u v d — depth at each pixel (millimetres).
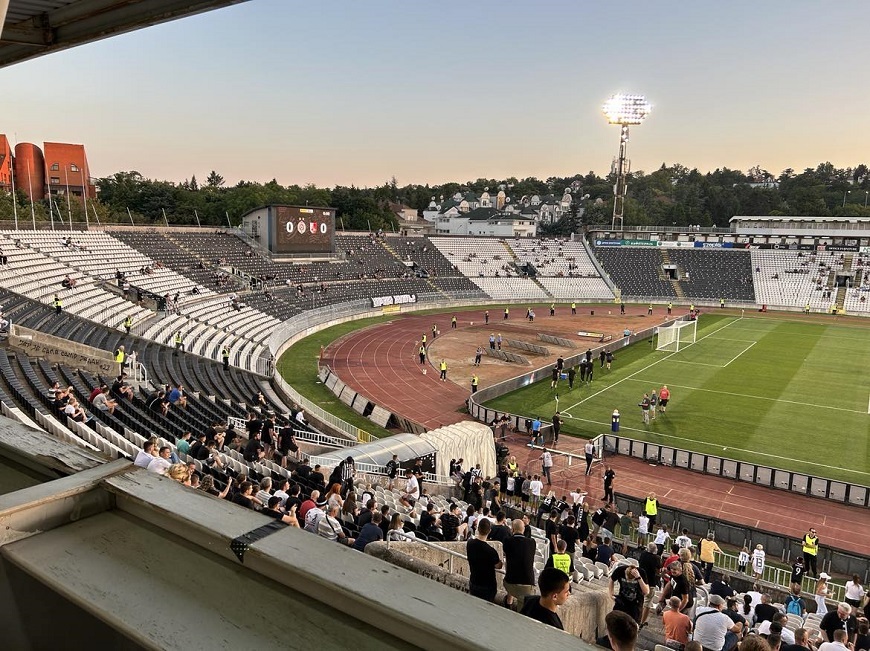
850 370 45281
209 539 1987
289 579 1826
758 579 17859
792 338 59500
